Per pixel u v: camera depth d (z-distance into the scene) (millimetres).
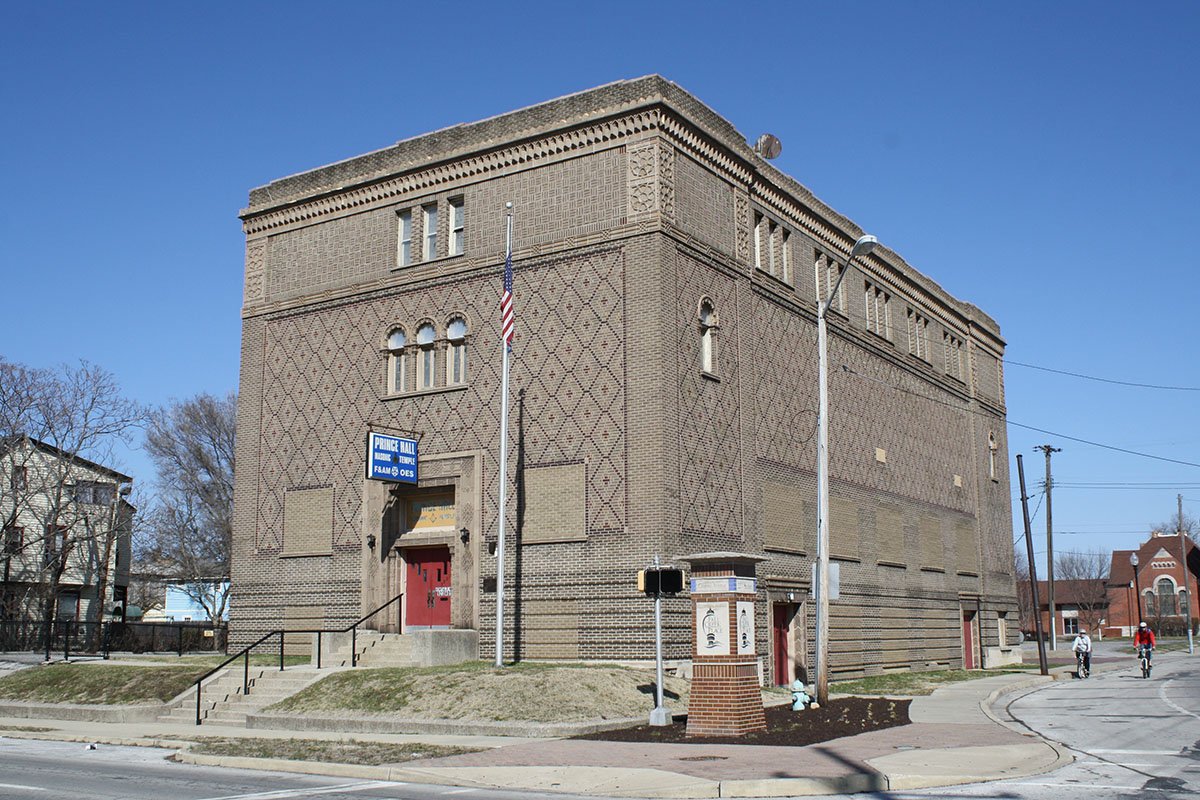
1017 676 41844
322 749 19828
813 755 17562
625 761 17203
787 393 35219
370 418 33438
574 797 14688
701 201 31469
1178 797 13844
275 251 36750
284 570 34312
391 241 34094
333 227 35531
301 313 35656
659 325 28688
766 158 35500
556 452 29719
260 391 36094
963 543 49000
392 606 32000
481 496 30844
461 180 32969
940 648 45281
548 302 30641
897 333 45062
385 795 14750
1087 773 16234
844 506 38406
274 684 27438
